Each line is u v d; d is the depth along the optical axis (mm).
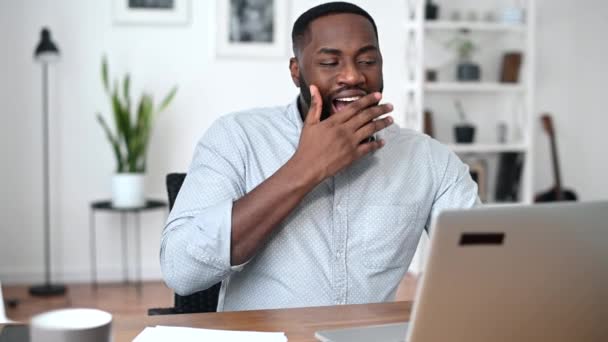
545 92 4797
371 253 1487
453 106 4703
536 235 903
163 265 1393
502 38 4719
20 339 1059
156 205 3943
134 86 4215
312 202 1469
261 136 1537
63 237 4215
